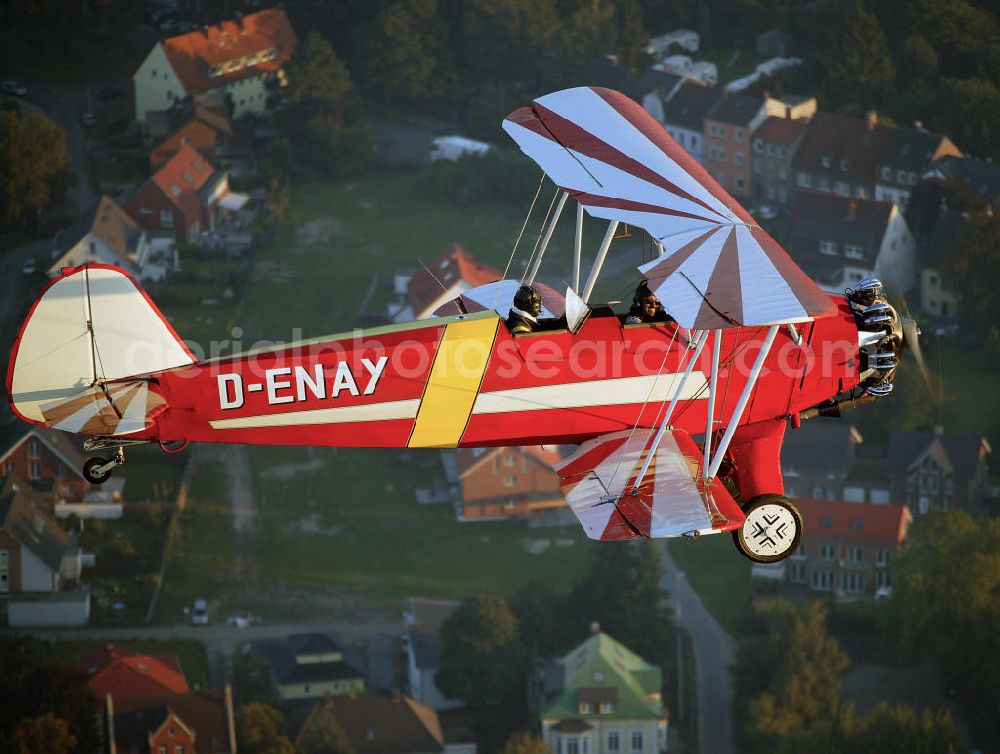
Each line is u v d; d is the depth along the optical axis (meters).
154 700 196.62
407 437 60.12
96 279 57.16
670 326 58.88
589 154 64.75
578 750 194.88
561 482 57.25
